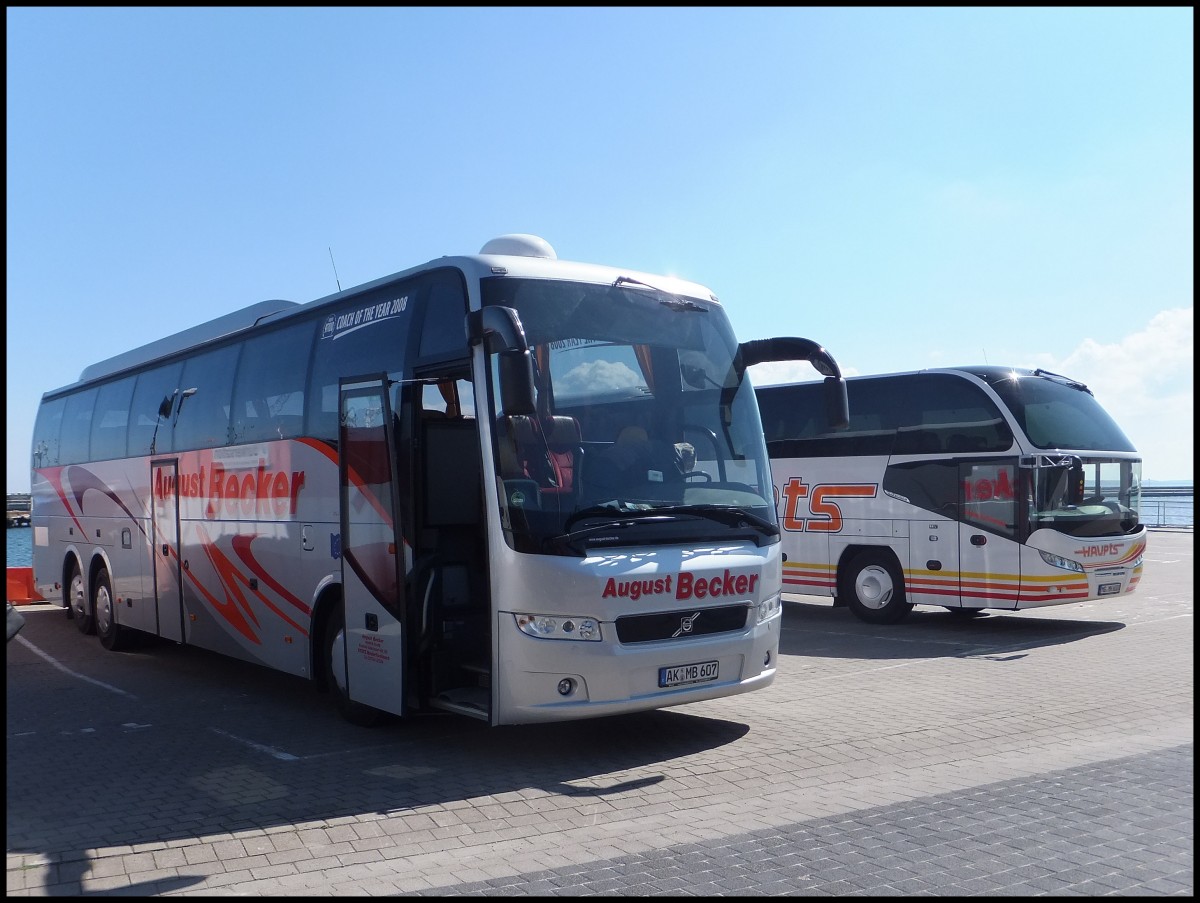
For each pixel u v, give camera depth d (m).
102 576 14.47
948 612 17.19
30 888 5.27
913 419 15.27
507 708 7.40
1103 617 16.22
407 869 5.50
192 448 11.93
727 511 8.17
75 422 15.72
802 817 6.21
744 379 8.91
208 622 11.52
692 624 7.83
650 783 7.15
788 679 11.07
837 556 15.97
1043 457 13.92
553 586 7.32
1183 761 7.32
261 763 7.85
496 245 8.96
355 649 8.74
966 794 6.59
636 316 8.36
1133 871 5.09
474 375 7.60
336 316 9.59
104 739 8.73
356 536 8.73
